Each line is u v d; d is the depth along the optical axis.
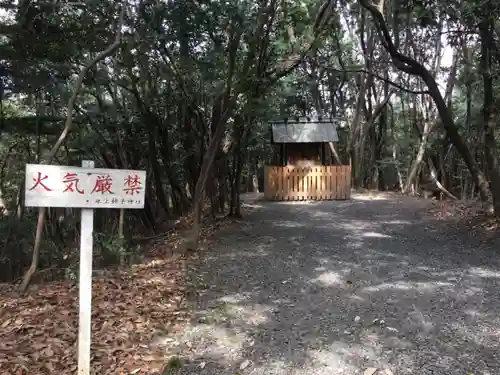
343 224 10.49
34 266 5.77
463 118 16.39
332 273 6.59
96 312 4.94
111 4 7.09
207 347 4.24
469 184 18.95
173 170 11.45
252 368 3.82
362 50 18.27
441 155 18.23
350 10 16.91
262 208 13.19
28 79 7.98
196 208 8.33
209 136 9.79
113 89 11.00
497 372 3.64
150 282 6.19
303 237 9.11
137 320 4.80
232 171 11.41
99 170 3.52
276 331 4.58
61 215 11.66
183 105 10.30
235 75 8.36
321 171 15.13
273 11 7.77
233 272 6.79
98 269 7.01
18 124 9.23
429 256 7.47
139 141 10.73
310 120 15.58
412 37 15.79
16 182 12.39
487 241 8.27
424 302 5.28
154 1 7.18
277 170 15.09
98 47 8.05
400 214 11.75
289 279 6.35
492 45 9.22
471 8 7.75
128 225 10.93
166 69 8.38
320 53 15.86
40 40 7.58
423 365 3.79
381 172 21.33
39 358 3.87
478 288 5.76
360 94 19.66
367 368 3.75
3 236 9.23
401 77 18.78
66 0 7.18
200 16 7.09
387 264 7.01
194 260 7.53
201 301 5.54
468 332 4.41
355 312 5.03
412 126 20.83
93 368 3.76
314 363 3.88
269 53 8.64
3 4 7.20
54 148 5.40
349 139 20.62
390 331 4.48
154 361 3.95
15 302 5.28
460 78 13.91
